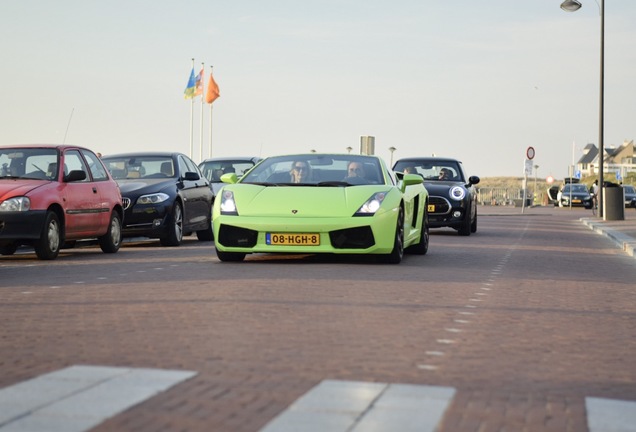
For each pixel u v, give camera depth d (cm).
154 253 2319
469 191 3441
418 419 671
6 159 2220
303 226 1830
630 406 738
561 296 1488
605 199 5209
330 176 1991
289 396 734
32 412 668
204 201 2973
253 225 1842
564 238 3450
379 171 2016
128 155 2875
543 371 879
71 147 2309
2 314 1169
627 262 2369
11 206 2028
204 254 2255
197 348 938
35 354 898
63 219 2138
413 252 2327
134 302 1280
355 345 977
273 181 1984
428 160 3581
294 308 1231
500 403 736
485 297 1427
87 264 1953
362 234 1847
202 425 643
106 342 967
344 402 715
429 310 1254
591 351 998
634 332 1141
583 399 764
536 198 12006
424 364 888
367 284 1528
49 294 1376
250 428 638
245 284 1496
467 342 1021
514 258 2286
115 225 2397
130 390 739
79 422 643
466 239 3169
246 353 916
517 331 1112
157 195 2627
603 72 5631
